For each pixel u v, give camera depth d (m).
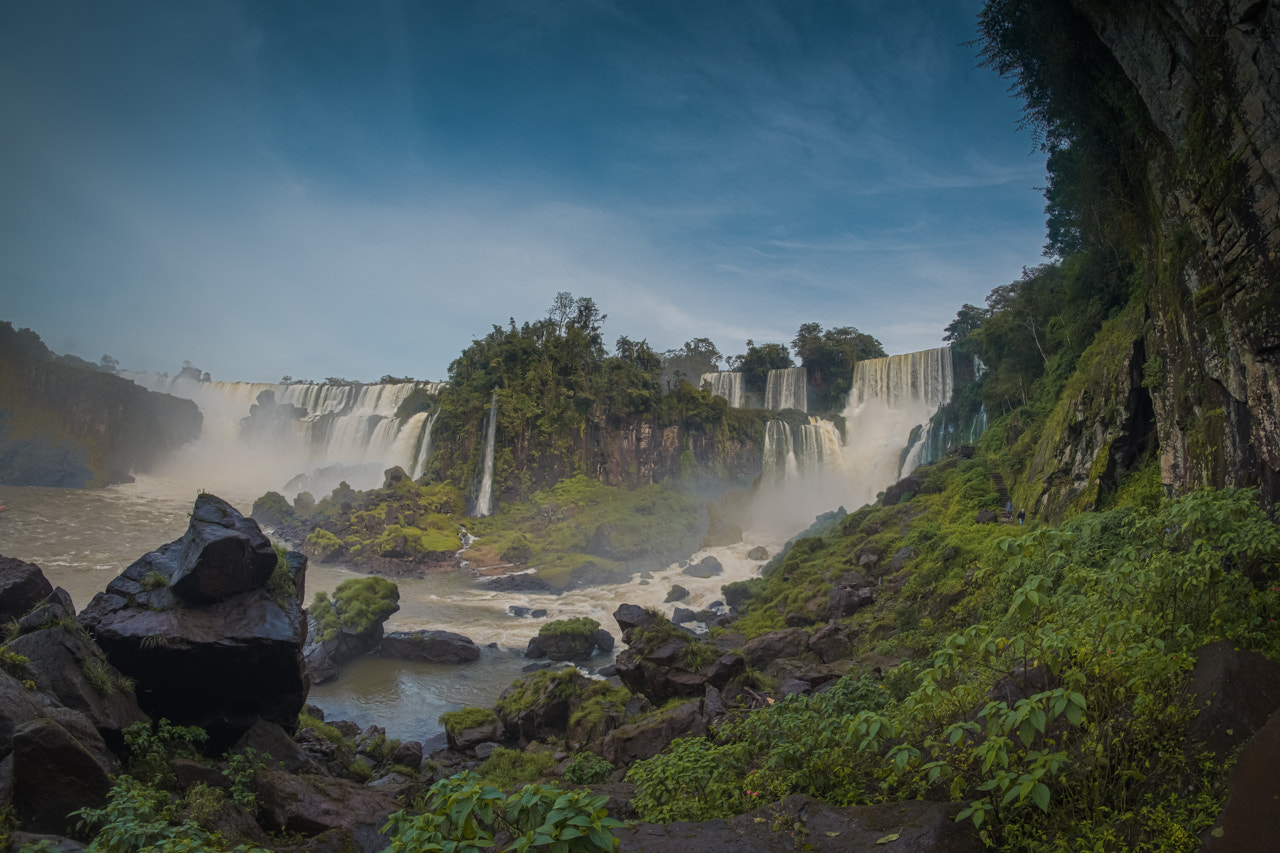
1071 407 28.14
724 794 7.62
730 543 66.25
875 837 5.42
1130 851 4.64
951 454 45.59
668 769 8.38
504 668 33.59
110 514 67.06
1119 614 6.00
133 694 11.60
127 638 11.69
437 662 33.94
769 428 87.00
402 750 19.03
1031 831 5.09
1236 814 4.38
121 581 13.18
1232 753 4.98
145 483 83.75
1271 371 11.34
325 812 10.97
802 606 31.12
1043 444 32.03
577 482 80.19
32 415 81.12
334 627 32.66
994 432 44.12
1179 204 15.09
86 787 7.82
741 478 88.69
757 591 40.34
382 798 12.26
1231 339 12.60
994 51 21.78
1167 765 5.20
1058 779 5.38
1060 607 7.04
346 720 24.48
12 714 8.33
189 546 13.23
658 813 7.74
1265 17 10.91
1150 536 8.04
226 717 12.98
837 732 7.30
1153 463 21.67
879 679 16.52
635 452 87.06
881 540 34.75
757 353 107.19
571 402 85.06
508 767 18.89
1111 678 5.89
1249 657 5.78
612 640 37.84
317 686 29.95
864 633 25.48
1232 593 6.91
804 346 99.50
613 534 63.41
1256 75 11.26
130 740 10.45
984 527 29.31
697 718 17.14
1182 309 15.98
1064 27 18.45
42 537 56.00
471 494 78.56
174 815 8.61
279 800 10.79
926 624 22.56
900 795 6.20
